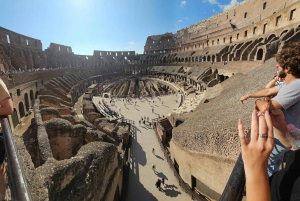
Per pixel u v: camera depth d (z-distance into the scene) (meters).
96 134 19.03
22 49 53.69
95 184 11.55
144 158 24.47
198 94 46.62
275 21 39.03
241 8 59.69
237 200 2.16
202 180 16.03
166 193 18.17
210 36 73.62
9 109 4.19
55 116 22.89
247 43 45.84
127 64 114.50
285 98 2.75
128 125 32.97
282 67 3.19
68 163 10.41
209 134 14.61
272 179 2.13
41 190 7.89
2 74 26.09
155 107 50.81
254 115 2.22
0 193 3.58
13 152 3.02
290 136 2.32
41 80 44.72
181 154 18.78
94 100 54.84
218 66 52.47
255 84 21.58
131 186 19.27
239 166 2.57
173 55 95.12
